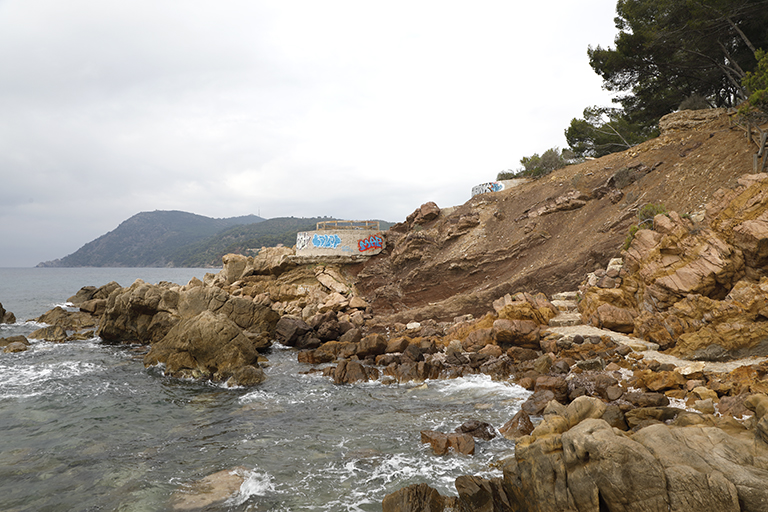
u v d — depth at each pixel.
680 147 31.38
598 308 21.59
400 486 10.33
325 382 20.73
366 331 33.16
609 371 16.58
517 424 13.06
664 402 13.07
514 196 40.53
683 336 16.88
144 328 32.34
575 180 36.12
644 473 6.70
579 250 29.05
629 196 30.14
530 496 7.92
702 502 6.30
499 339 22.73
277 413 16.16
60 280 153.25
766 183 17.78
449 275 36.50
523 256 33.59
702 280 17.69
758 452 6.61
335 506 9.59
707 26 33.56
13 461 12.20
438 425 14.23
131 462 12.05
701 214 21.62
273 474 11.19
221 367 21.17
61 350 29.14
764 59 24.50
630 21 39.16
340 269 44.56
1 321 42.09
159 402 17.75
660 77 41.41
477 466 11.11
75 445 13.32
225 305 31.19
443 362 21.83
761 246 16.47
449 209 45.09
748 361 14.91
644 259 20.89
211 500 9.98
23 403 17.53
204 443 13.36
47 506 9.88
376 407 16.55
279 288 42.53
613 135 47.31
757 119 26.64
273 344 31.92
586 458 7.27
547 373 18.28
